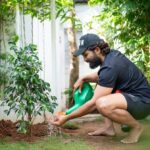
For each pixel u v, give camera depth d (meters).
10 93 3.94
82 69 7.57
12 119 4.26
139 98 3.47
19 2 4.48
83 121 4.64
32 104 3.55
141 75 3.60
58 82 4.77
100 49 3.56
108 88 3.41
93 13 7.43
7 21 4.49
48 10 4.59
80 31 7.36
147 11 4.46
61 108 5.22
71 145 3.41
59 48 5.25
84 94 3.72
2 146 3.34
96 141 3.59
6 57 4.27
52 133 3.80
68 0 5.46
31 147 3.32
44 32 4.60
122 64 3.48
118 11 4.62
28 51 3.64
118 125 4.19
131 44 4.52
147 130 3.72
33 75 3.54
